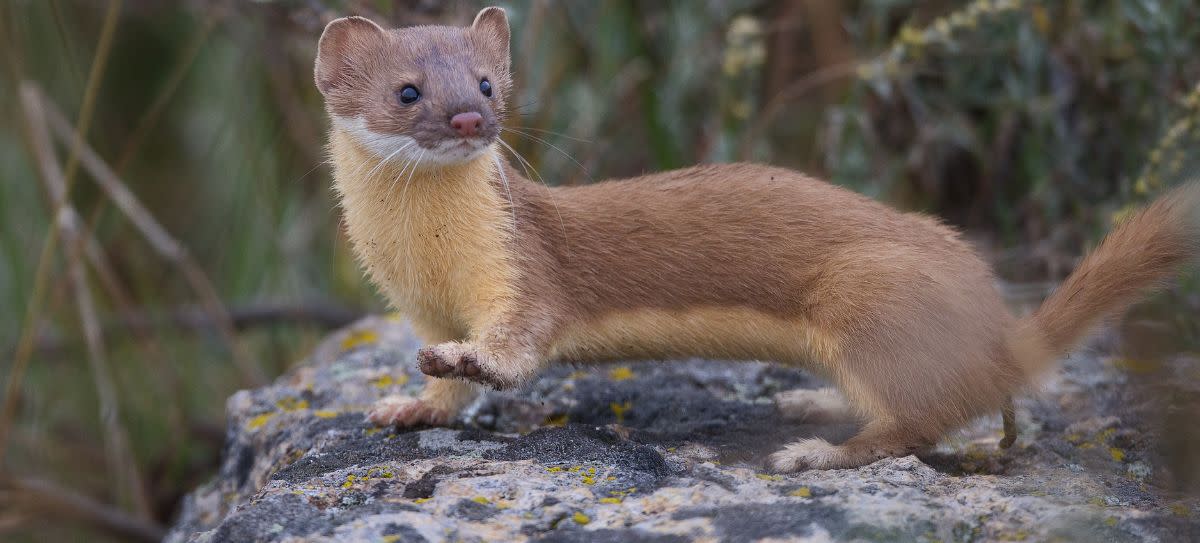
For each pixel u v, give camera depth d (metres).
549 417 6.87
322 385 7.55
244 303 11.73
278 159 11.59
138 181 12.83
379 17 9.35
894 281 5.74
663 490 5.05
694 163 11.38
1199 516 4.93
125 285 12.15
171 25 12.84
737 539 4.50
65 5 11.98
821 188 6.30
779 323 6.10
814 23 11.09
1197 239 5.79
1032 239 10.21
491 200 6.27
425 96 6.20
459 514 4.88
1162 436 5.67
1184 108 8.47
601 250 6.28
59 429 11.40
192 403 11.62
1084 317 5.88
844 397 6.14
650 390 7.14
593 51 11.32
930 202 10.82
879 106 10.82
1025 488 5.21
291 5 9.73
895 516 4.59
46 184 10.42
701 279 6.16
